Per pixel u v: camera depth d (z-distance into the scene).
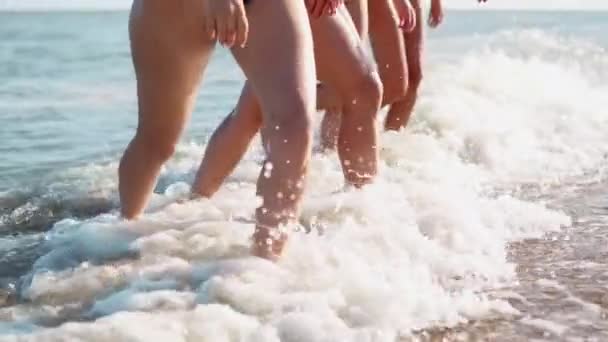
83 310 2.96
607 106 7.34
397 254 3.40
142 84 3.60
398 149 5.26
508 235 3.93
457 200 4.11
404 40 5.55
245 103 4.14
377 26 5.04
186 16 3.35
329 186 4.41
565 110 7.05
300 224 3.68
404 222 3.78
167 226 3.75
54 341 2.58
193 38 3.41
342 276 3.08
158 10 3.40
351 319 2.82
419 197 4.09
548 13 25.95
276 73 3.14
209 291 2.92
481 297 3.12
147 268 3.23
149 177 3.82
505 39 13.64
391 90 5.14
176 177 5.19
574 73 9.14
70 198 4.77
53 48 15.82
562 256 3.65
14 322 2.84
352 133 4.08
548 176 5.22
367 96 4.00
